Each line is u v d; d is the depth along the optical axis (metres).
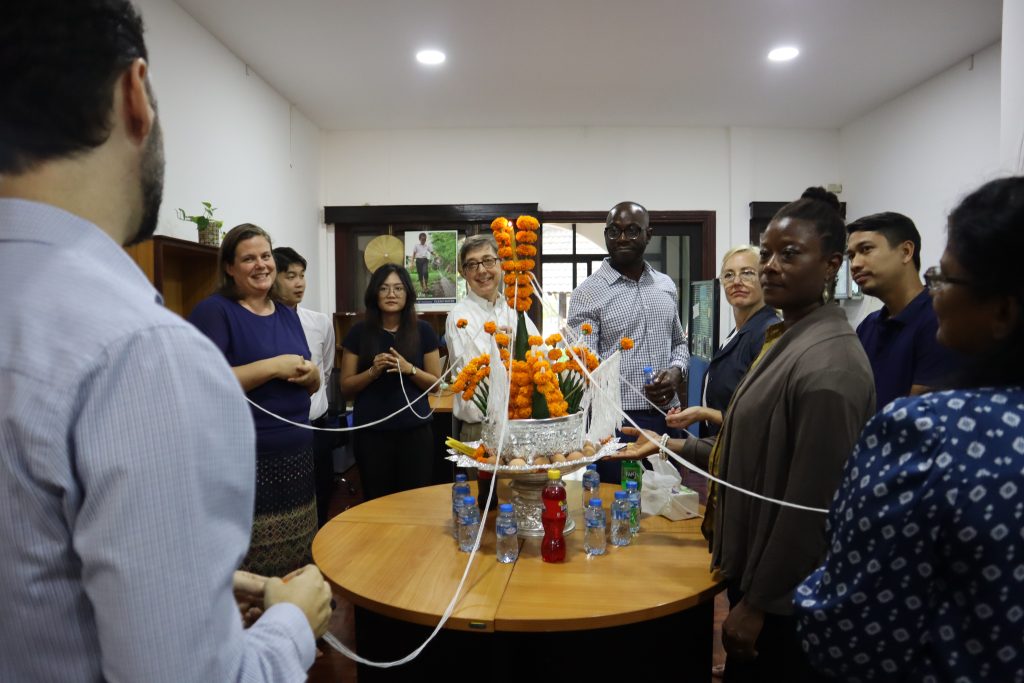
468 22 3.28
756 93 4.41
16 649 0.47
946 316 0.72
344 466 4.53
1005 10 1.68
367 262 5.18
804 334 1.22
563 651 1.40
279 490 1.96
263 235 2.03
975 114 3.74
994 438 0.65
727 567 1.27
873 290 1.93
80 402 0.45
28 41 0.48
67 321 0.47
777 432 1.19
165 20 2.91
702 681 1.45
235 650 0.51
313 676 2.10
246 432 0.53
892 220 1.89
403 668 1.49
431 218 5.18
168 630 0.45
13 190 0.50
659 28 3.38
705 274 5.26
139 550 0.44
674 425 1.73
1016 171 1.63
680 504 1.70
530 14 3.20
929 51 3.71
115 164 0.53
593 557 1.44
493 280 2.67
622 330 2.59
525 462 1.47
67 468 0.45
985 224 0.66
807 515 1.11
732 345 2.21
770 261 1.30
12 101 0.48
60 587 0.47
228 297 2.01
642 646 1.41
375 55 3.70
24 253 0.49
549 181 5.22
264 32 3.36
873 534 0.68
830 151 5.27
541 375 1.48
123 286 0.51
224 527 0.51
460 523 1.50
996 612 0.64
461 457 1.56
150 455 0.45
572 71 3.98
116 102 0.52
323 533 1.61
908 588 0.68
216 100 3.42
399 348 2.64
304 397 2.05
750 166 5.21
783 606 1.13
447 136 5.23
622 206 2.62
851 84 4.23
